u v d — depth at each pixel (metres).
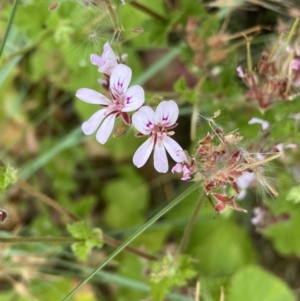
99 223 0.18
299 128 0.13
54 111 0.18
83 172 0.19
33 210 0.18
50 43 0.15
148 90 0.17
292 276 0.18
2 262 0.16
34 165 0.17
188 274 0.13
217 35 0.14
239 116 0.14
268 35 0.15
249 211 0.17
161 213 0.11
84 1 0.11
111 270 0.17
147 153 0.10
